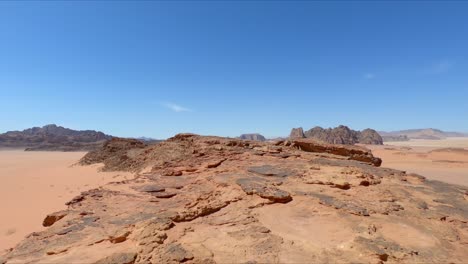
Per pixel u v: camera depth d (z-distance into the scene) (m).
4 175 44.41
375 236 11.75
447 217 13.98
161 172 23.64
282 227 12.78
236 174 20.42
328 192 16.84
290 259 9.88
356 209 14.09
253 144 29.97
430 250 10.80
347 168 20.42
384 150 93.31
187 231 12.13
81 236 12.04
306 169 21.19
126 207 15.73
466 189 19.62
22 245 11.69
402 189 18.20
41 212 21.17
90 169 44.06
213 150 28.36
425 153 82.19
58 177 38.91
